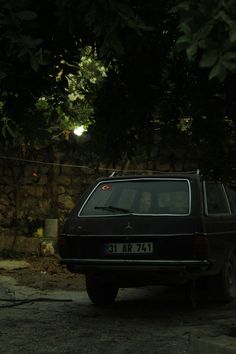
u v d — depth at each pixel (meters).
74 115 4.88
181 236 5.74
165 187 6.33
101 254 6.02
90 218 6.21
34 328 5.34
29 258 11.08
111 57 3.88
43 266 10.09
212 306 6.59
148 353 4.41
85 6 2.89
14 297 7.17
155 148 11.80
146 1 3.38
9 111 4.04
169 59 4.25
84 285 8.21
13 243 11.56
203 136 4.50
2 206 12.40
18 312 6.18
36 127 4.43
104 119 4.91
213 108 4.12
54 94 4.43
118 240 5.95
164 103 4.77
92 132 5.03
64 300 6.97
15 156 12.23
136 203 6.34
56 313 6.14
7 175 12.36
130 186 6.54
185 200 6.09
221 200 6.89
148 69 4.27
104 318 5.88
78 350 4.50
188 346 4.28
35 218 12.26
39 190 12.38
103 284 6.54
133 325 5.50
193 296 6.40
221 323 5.57
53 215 12.23
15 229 12.11
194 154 5.21
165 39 3.83
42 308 6.45
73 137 11.91
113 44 2.83
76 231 6.20
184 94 4.52
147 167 11.95
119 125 4.89
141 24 2.83
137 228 5.88
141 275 5.87
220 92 3.83
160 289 8.05
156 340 4.84
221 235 6.35
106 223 6.05
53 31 3.58
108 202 6.47
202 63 2.24
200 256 5.70
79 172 12.30
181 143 5.16
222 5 2.23
